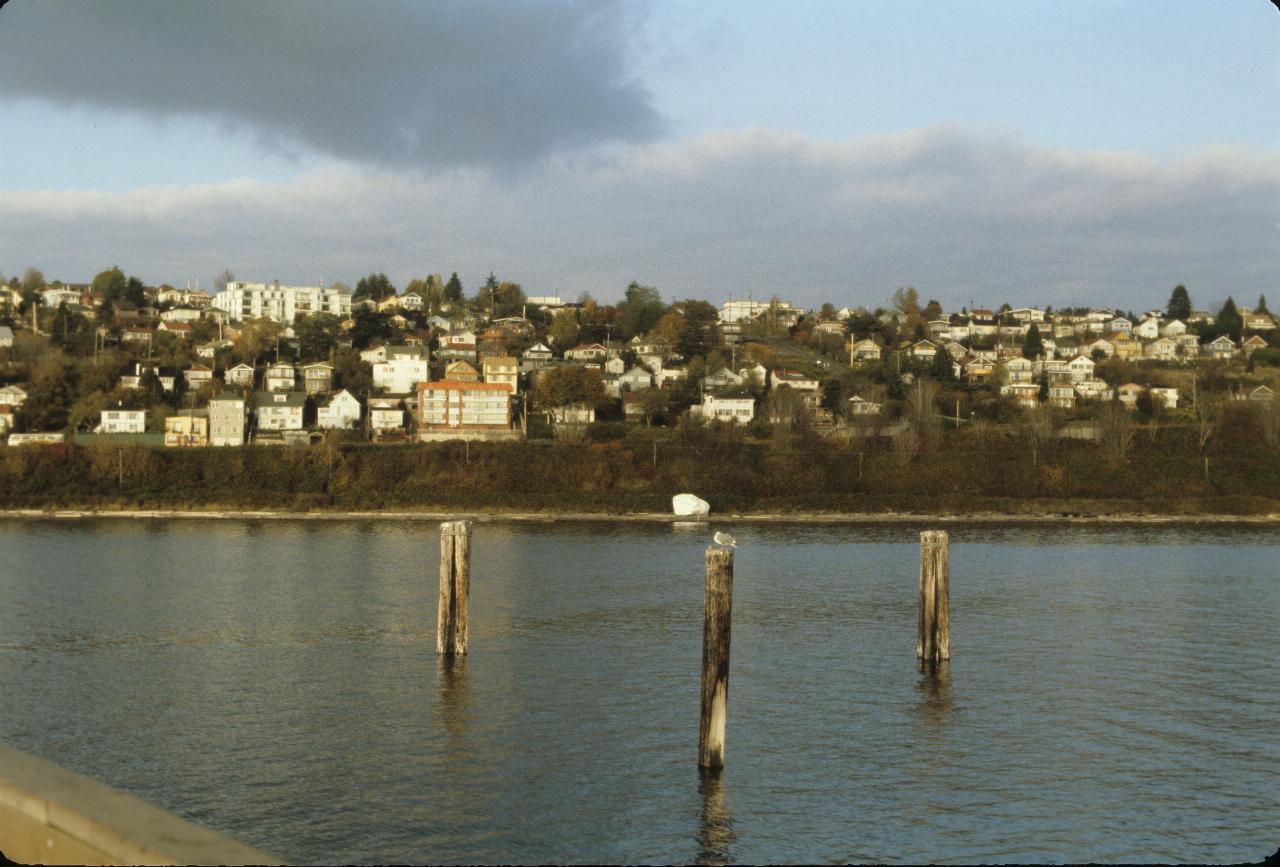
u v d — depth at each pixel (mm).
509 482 143625
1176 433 162250
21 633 62969
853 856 32625
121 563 92375
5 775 11336
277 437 169625
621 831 34156
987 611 70125
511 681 51500
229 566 90562
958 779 38781
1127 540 113625
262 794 37156
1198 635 62594
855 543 109250
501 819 35031
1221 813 36094
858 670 53781
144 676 52906
